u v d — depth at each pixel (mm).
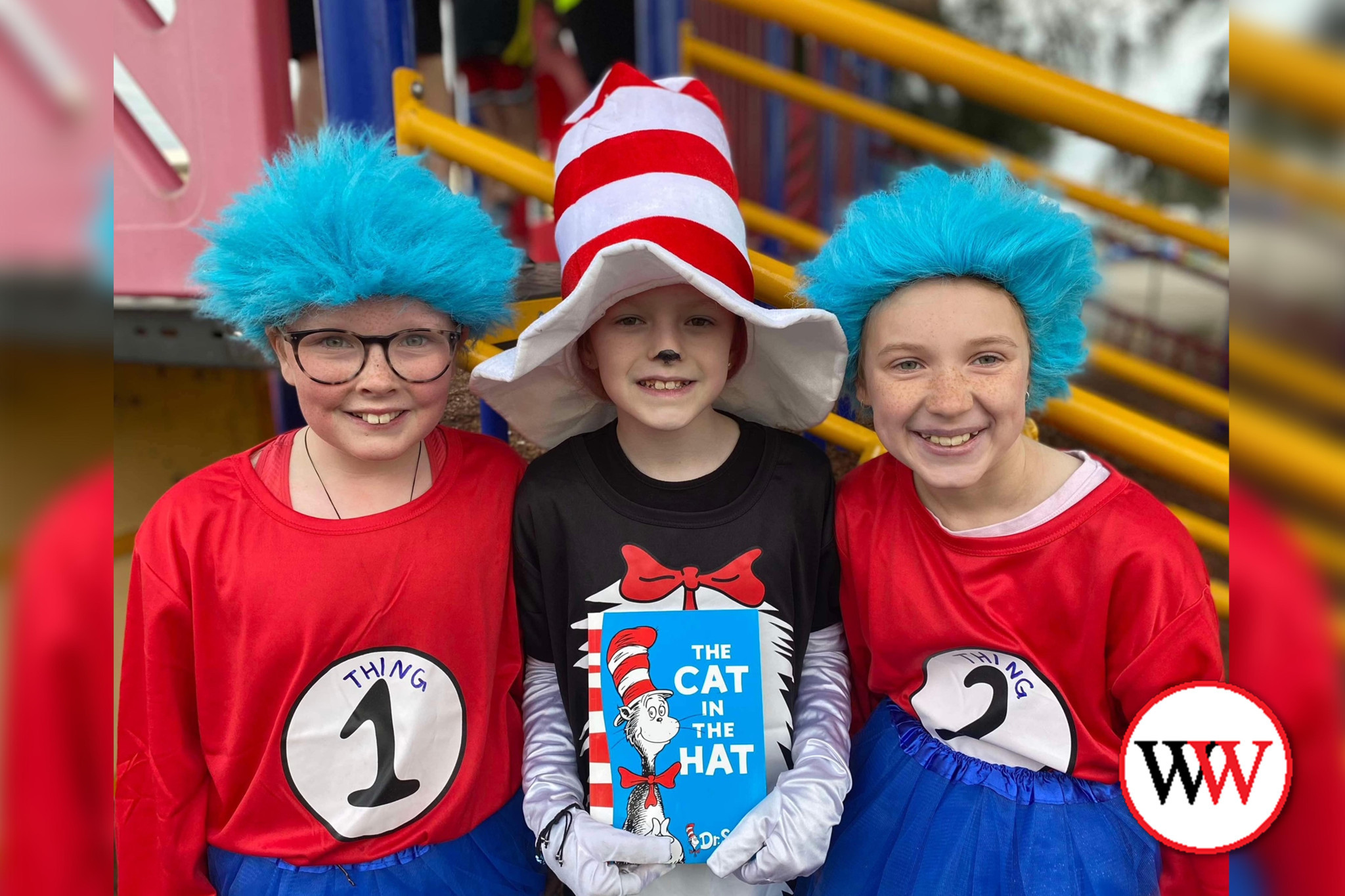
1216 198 9430
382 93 1497
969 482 1077
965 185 1098
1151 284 7535
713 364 1146
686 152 1162
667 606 1167
